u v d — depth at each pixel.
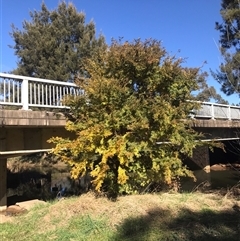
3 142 8.74
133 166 8.89
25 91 8.64
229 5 20.61
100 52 9.70
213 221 7.16
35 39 30.48
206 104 15.88
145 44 8.88
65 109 9.73
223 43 18.14
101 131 8.23
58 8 31.61
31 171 24.36
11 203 11.17
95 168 8.72
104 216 7.26
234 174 21.61
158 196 8.91
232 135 19.28
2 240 6.42
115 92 8.41
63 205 8.14
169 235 6.18
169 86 9.11
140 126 8.08
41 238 6.35
